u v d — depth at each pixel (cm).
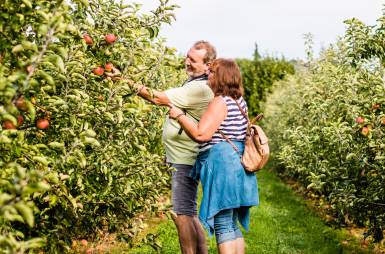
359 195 518
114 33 326
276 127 1384
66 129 279
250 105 2402
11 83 211
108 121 308
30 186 193
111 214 357
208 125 340
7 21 233
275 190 1083
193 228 408
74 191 324
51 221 314
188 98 384
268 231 678
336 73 701
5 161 243
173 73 710
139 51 317
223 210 353
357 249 610
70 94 293
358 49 504
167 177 367
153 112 466
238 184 346
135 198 355
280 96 1483
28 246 197
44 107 274
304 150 718
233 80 355
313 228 716
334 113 668
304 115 938
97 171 307
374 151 484
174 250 534
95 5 324
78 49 296
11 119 207
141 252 512
